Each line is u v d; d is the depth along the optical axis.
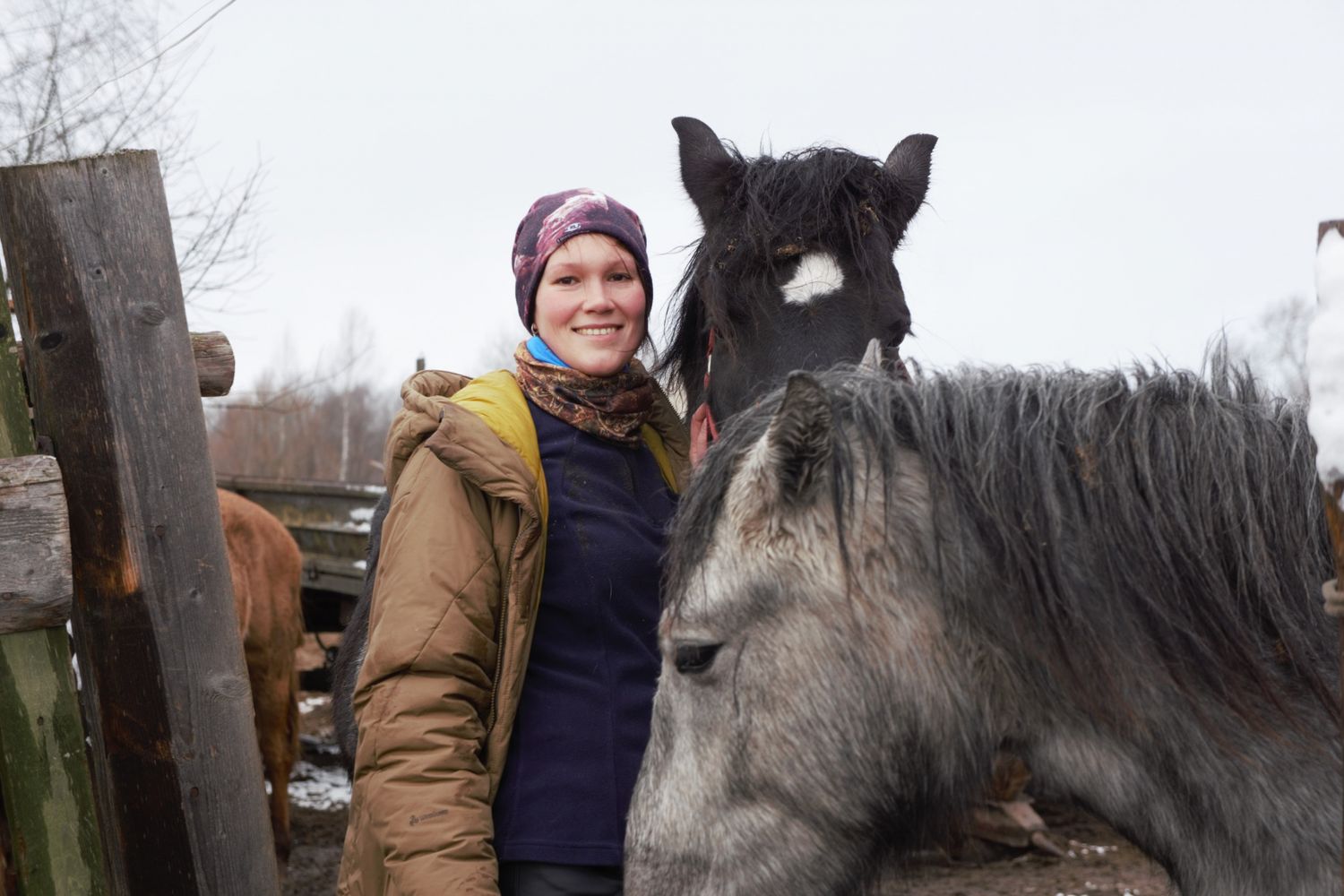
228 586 2.29
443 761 1.73
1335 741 1.41
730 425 1.59
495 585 1.80
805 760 1.47
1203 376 1.61
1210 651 1.42
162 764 2.22
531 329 2.08
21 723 2.07
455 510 1.79
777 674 1.47
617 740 1.89
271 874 2.34
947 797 1.51
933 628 1.45
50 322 2.15
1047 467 1.45
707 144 2.83
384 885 1.75
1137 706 1.43
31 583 2.05
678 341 2.84
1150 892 4.11
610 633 1.91
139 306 2.18
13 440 2.09
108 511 2.18
